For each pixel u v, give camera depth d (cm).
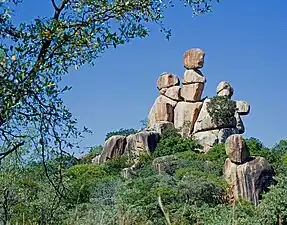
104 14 679
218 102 5228
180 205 2375
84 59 667
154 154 4931
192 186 2822
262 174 3544
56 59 647
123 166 4506
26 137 635
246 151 3628
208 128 5194
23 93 606
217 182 3134
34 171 955
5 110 591
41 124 636
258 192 3484
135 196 2592
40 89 622
